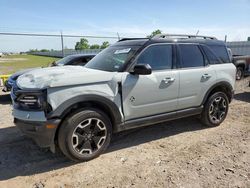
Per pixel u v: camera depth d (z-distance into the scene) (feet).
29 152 13.56
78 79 11.71
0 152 13.57
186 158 12.76
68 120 11.58
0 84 32.35
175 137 15.66
